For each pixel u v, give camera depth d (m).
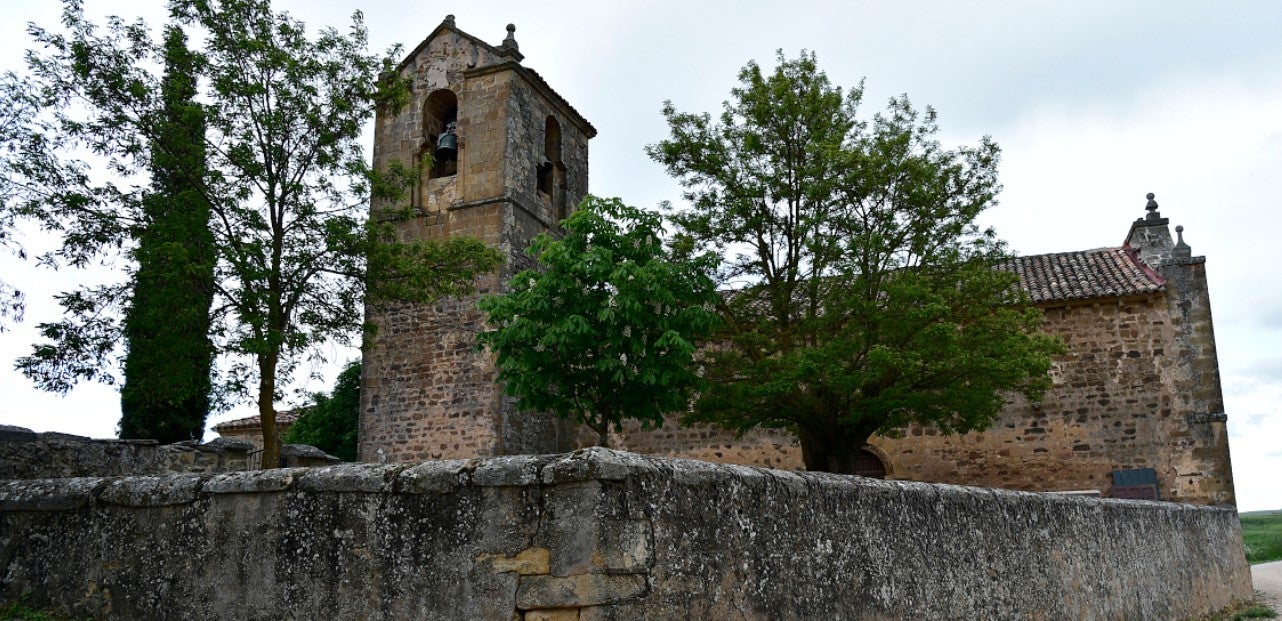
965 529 7.16
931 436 21.42
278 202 14.59
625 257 15.42
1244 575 15.81
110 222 13.27
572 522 4.10
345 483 4.66
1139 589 10.51
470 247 16.70
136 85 13.29
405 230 24.17
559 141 26.50
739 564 4.75
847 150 14.70
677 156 16.22
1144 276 21.00
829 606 5.37
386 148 25.25
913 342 14.03
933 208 15.48
